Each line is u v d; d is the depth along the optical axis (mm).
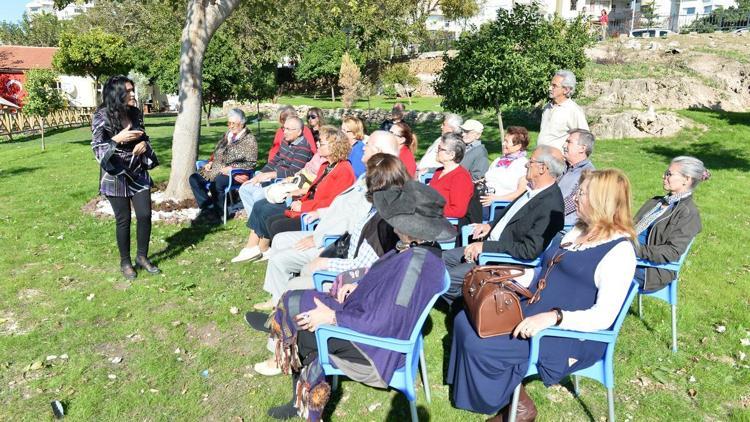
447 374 3396
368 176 3316
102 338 4059
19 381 3494
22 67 38312
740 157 11734
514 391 2791
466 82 11711
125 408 3217
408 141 5969
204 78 20812
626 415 3152
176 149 7465
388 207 2844
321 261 3539
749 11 30891
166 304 4664
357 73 27031
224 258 5828
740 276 5195
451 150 4691
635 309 4469
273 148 7801
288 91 40906
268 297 4801
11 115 22500
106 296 4812
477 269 3051
